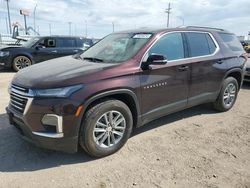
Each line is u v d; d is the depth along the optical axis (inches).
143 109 163.6
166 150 159.5
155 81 165.3
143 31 182.9
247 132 189.8
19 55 452.4
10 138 170.1
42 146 136.4
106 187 123.3
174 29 186.5
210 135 183.2
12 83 149.7
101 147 147.2
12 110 146.1
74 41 490.9
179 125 199.9
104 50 181.9
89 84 137.3
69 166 140.6
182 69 181.5
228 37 233.3
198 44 199.9
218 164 144.8
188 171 137.2
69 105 131.6
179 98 185.5
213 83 211.5
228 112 234.2
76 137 137.3
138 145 165.2
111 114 148.2
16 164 141.3
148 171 136.6
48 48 468.8
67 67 153.4
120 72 148.9
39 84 133.6
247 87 347.3
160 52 172.2
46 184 124.8
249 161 149.1
